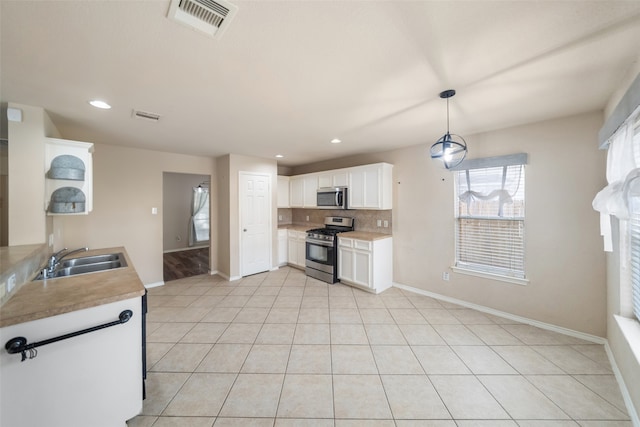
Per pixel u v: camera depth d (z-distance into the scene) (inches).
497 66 62.7
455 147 83.7
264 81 70.4
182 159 173.3
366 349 92.5
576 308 98.8
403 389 72.6
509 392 71.3
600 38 51.6
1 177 84.4
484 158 118.4
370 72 65.7
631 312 75.4
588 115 94.5
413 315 120.0
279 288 158.9
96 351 55.6
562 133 100.0
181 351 91.2
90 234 139.4
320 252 175.8
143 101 82.7
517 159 109.0
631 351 61.6
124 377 58.9
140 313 61.9
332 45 54.4
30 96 77.4
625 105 58.2
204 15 45.4
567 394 70.2
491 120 103.2
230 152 169.3
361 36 51.4
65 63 60.1
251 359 86.5
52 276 81.7
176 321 114.5
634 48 54.8
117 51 55.8
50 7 42.6
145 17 45.4
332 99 82.4
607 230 76.6
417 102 84.7
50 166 86.7
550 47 54.9
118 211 148.3
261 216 192.1
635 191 54.4
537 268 107.1
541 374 78.4
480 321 113.5
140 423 61.1
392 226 159.9
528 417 62.9
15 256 66.5
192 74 66.3
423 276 145.9
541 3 42.7
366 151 165.3
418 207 146.9
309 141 138.4
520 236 112.3
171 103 84.7
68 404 52.9
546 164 103.8
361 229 179.8
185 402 67.6
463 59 59.7
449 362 84.7
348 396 69.9
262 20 46.6
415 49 55.8
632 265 73.2
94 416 55.5
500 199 117.4
